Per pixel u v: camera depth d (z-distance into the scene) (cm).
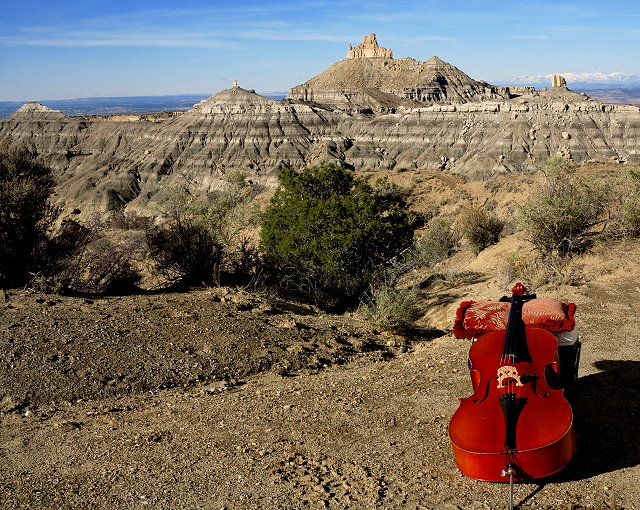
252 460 521
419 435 542
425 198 3856
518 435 391
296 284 1554
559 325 505
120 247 1708
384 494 437
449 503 414
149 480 500
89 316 1035
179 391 805
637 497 402
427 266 1983
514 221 2031
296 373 866
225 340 963
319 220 1608
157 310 1105
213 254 1510
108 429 652
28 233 1312
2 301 1116
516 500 409
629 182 1358
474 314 532
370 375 772
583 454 466
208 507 444
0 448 623
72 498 479
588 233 1280
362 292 1584
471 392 648
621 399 569
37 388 790
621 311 897
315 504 433
